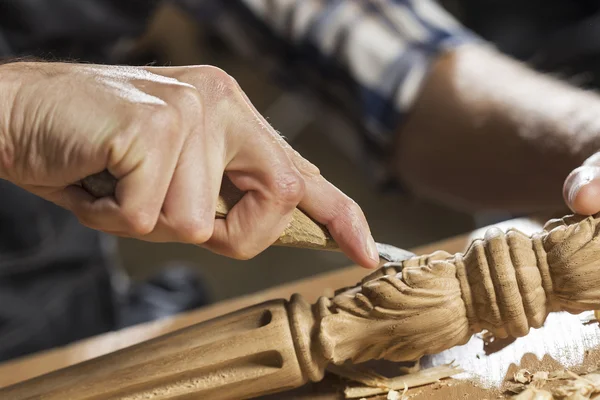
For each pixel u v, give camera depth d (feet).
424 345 2.62
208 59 11.64
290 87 5.41
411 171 4.86
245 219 2.32
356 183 10.89
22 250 5.12
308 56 4.99
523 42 6.49
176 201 2.12
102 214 2.16
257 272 9.57
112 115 2.10
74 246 5.34
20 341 5.17
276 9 5.02
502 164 4.19
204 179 2.15
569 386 2.55
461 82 4.51
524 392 2.54
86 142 2.11
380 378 2.84
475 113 4.34
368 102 4.79
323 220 2.47
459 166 4.49
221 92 2.28
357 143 5.23
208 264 9.86
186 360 2.65
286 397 2.86
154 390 2.67
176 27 10.94
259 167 2.26
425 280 2.55
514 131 4.10
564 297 2.55
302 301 2.72
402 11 4.86
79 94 2.18
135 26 5.48
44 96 2.21
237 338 2.63
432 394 2.72
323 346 2.57
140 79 2.24
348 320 2.63
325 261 9.53
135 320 5.67
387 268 2.72
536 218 3.79
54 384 2.72
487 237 2.57
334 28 4.82
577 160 3.68
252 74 12.07
